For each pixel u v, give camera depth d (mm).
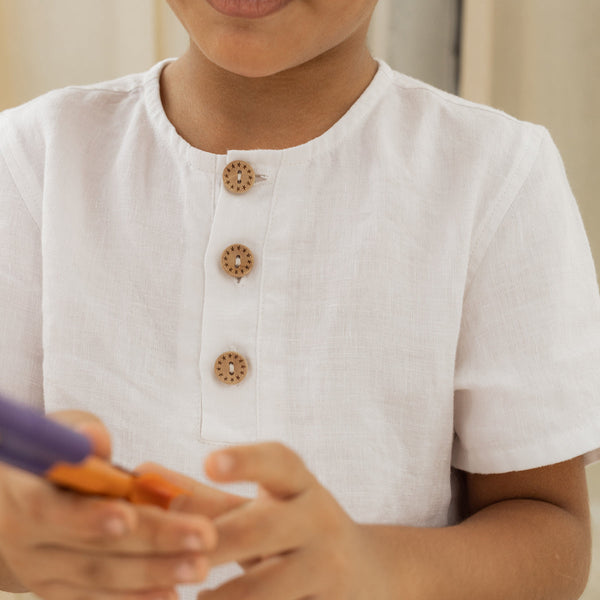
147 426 678
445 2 1555
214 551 458
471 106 752
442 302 689
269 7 589
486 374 698
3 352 705
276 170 690
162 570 427
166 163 715
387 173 696
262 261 675
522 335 696
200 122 716
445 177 713
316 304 674
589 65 1573
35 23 1309
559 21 1562
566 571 674
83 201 716
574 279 719
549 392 689
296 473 460
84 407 684
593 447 690
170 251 692
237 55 599
